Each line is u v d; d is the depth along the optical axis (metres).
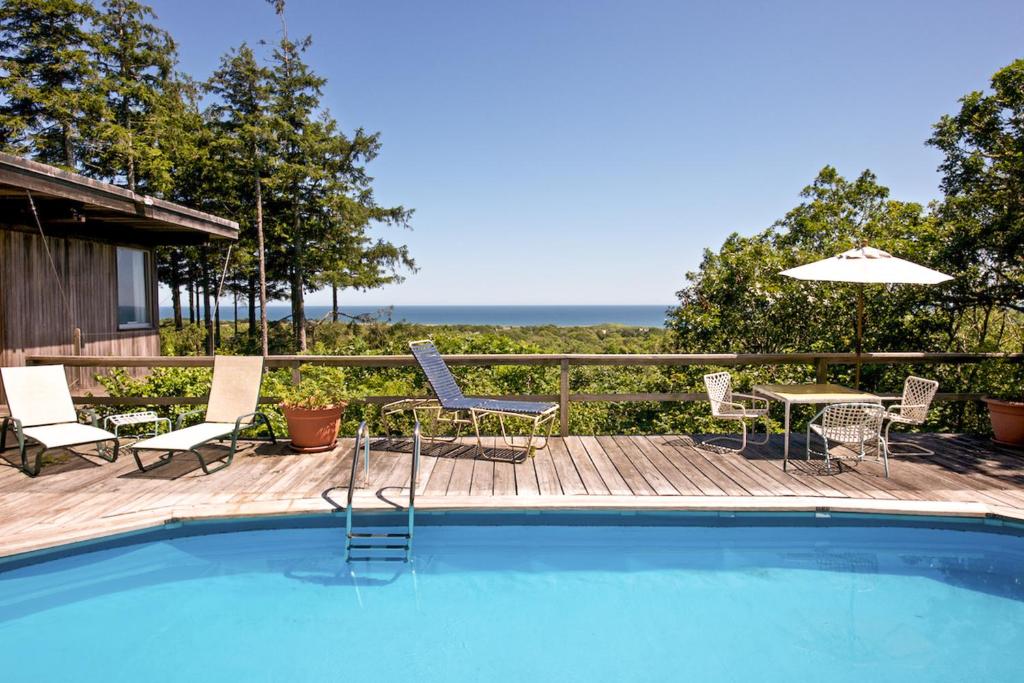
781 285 8.18
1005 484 4.50
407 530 4.03
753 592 3.56
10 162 4.60
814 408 7.43
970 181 7.44
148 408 6.30
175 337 23.28
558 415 6.54
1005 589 3.58
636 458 5.18
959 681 2.75
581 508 4.00
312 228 24.61
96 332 8.00
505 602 3.43
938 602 3.45
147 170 20.67
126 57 21.17
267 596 3.46
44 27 18.89
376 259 26.47
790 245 11.70
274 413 6.28
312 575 3.69
